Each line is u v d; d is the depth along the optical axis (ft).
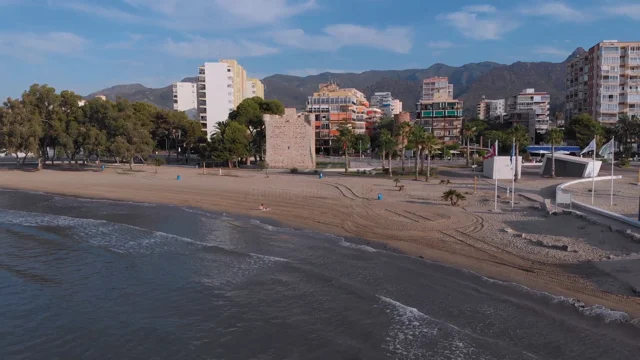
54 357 54.70
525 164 335.06
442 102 510.17
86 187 207.41
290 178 236.63
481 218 119.65
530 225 108.78
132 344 57.21
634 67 411.13
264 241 104.73
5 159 412.36
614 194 160.97
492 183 210.59
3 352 55.72
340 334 57.67
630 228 94.22
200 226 123.13
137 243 105.40
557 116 525.34
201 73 475.31
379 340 55.57
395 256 88.58
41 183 223.71
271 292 72.28
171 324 62.39
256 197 169.27
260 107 362.53
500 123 583.99
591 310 60.75
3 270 86.28
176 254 95.30
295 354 53.31
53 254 96.73
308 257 90.53
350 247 96.84
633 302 62.90
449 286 71.67
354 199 159.12
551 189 183.11
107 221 131.95
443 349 52.90
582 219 108.17
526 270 77.30
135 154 296.10
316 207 144.77
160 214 142.31
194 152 440.86
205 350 55.21
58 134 285.84
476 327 57.98
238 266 86.02
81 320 64.39
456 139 506.48
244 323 61.93
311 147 302.86
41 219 136.05
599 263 77.56
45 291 75.51
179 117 385.29
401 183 209.36
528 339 54.44
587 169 233.55
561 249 87.15
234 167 312.71
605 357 50.08
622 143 379.76
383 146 262.47
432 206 141.08
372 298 68.03
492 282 72.38
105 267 87.51
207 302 69.46
